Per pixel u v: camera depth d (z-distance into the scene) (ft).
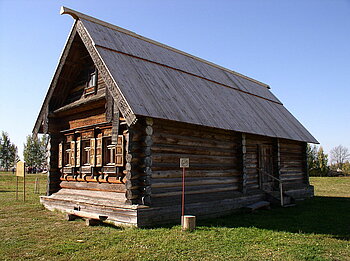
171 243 23.71
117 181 33.14
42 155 158.71
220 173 40.73
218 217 36.86
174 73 42.86
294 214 39.14
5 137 174.19
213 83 50.37
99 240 24.70
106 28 40.27
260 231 28.76
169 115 31.96
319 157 151.02
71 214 33.19
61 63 40.91
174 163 34.53
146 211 29.27
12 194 60.80
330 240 25.81
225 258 20.66
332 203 50.83
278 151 53.21
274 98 69.87
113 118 32.24
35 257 20.83
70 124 42.70
